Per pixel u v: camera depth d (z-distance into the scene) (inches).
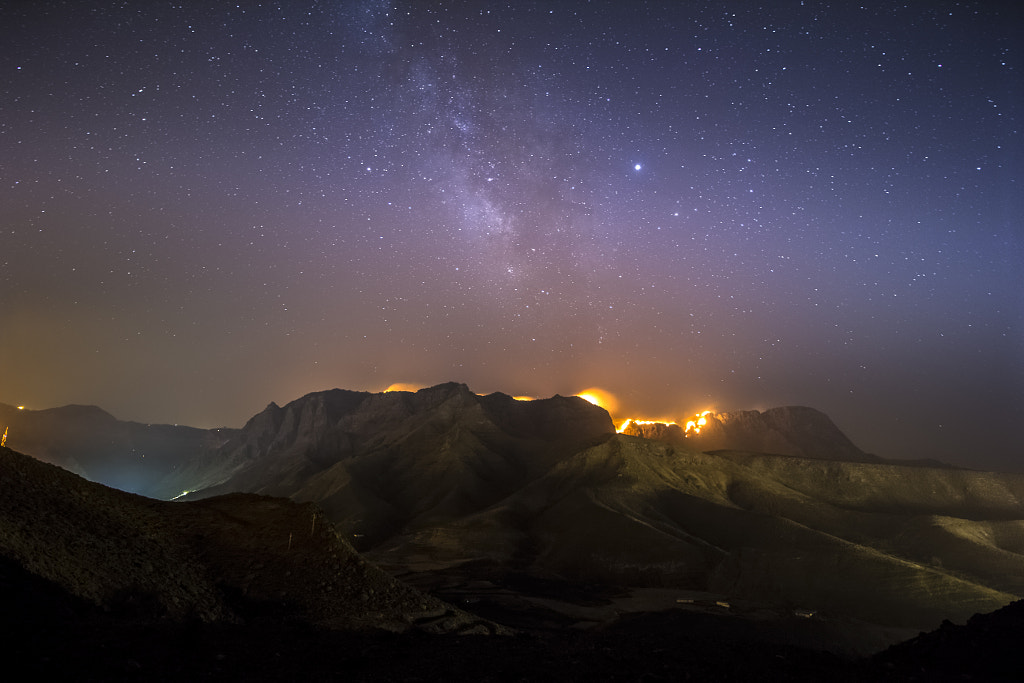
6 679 434.0
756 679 561.0
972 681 582.6
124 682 466.0
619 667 598.2
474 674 560.1
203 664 540.1
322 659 605.9
